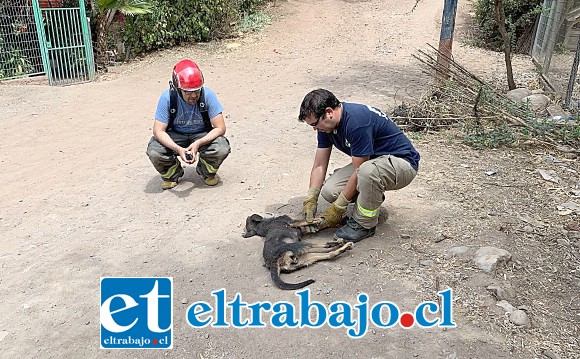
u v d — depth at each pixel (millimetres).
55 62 10672
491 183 5238
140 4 11570
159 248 4230
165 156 5086
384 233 4285
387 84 9977
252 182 5465
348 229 4184
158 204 5023
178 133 5180
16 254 4219
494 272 3715
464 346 3070
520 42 12812
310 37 14617
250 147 6570
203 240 4328
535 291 3557
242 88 10000
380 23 16031
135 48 12578
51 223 4727
